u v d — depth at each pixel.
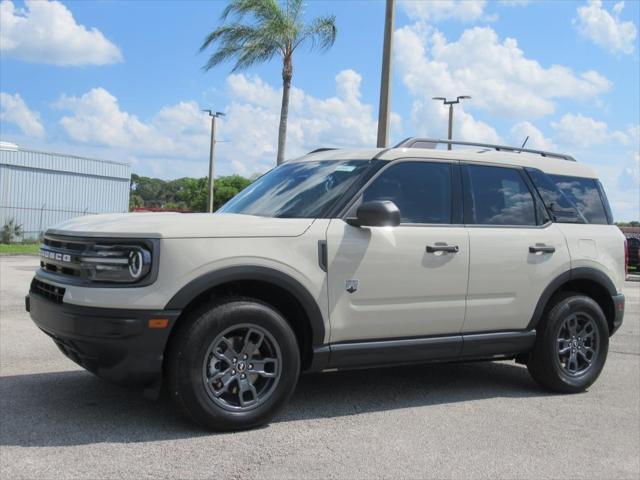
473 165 5.74
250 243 4.52
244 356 4.50
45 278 4.69
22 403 4.95
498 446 4.47
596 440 4.68
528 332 5.83
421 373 6.60
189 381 4.28
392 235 5.08
